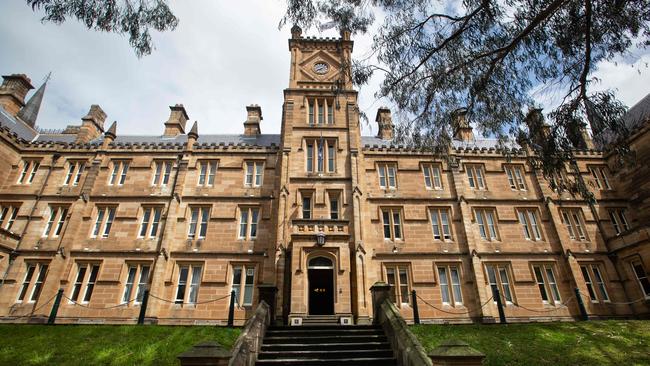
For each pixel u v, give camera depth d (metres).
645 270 24.53
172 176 27.83
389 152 29.42
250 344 12.48
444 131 14.28
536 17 11.09
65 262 24.41
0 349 14.77
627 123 29.27
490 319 23.67
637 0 10.64
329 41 31.98
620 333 16.77
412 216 27.12
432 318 23.89
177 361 13.94
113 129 29.55
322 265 21.86
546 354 14.53
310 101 29.38
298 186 25.64
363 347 14.05
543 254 26.55
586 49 11.51
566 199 28.69
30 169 28.22
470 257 25.70
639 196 27.53
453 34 12.37
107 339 15.91
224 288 24.17
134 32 9.84
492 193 28.72
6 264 24.33
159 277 23.89
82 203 26.25
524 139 13.27
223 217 26.39
